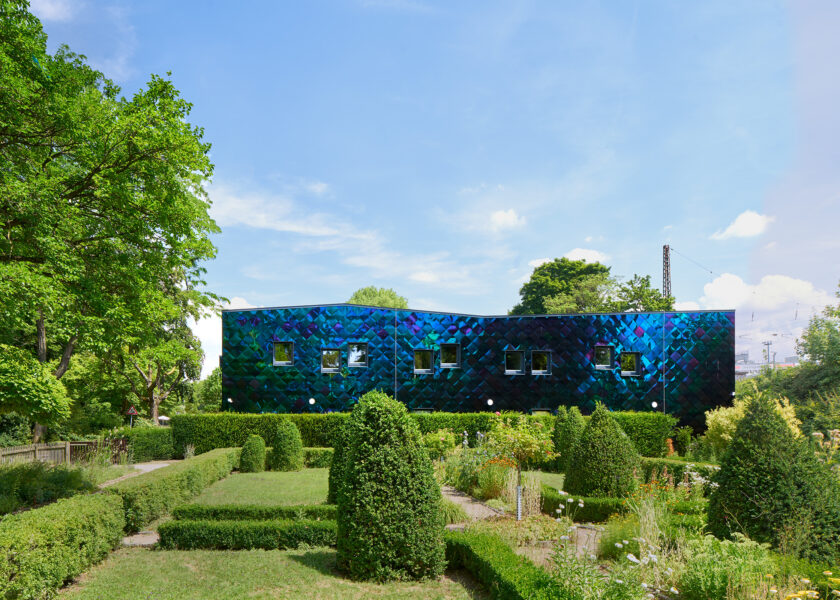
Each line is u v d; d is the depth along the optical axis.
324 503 9.51
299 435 15.55
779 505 5.50
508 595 4.73
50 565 5.38
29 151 11.06
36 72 10.00
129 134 9.85
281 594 5.27
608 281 40.94
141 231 11.42
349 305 18.64
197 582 5.74
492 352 19.70
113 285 11.61
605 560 6.30
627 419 16.48
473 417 17.59
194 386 31.31
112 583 5.80
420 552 5.75
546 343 19.58
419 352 19.91
